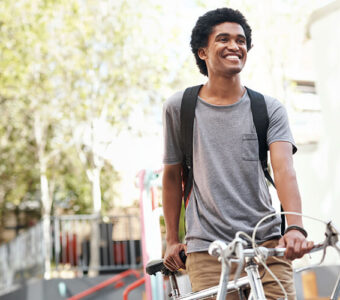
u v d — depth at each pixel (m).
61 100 12.92
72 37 12.62
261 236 2.18
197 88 2.34
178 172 2.47
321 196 6.73
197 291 2.23
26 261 11.18
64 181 14.79
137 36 12.25
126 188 14.69
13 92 12.79
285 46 6.79
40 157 13.45
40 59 12.72
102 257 11.53
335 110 6.57
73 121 13.14
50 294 10.75
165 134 2.42
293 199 2.13
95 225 11.48
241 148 2.23
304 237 1.84
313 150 6.90
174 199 2.47
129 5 12.34
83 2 12.59
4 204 14.62
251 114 2.26
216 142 2.24
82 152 13.36
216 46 2.28
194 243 2.25
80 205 14.93
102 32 12.55
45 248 11.09
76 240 11.60
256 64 6.39
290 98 7.21
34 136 13.82
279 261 2.20
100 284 10.29
